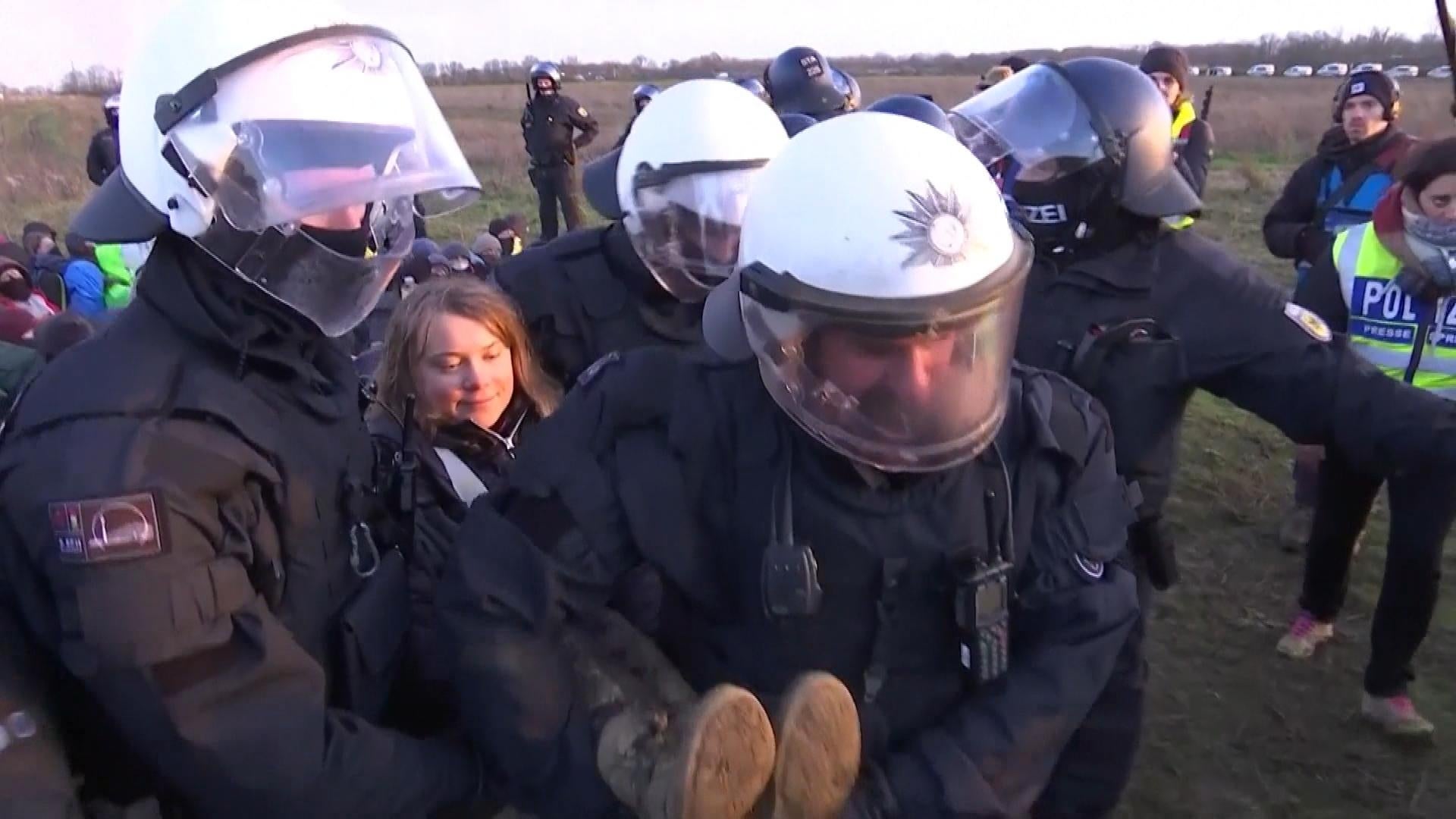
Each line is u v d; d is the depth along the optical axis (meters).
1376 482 3.40
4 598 1.33
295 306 1.41
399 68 1.56
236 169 1.35
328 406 1.53
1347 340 2.10
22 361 4.23
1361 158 4.61
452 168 1.55
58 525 1.22
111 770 1.40
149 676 1.23
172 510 1.25
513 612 1.41
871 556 1.40
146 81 1.44
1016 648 1.51
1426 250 2.95
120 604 1.21
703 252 2.40
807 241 1.26
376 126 1.46
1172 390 2.12
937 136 1.33
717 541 1.45
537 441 1.49
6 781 1.21
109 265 6.80
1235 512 4.87
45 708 1.31
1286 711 3.47
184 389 1.33
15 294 5.24
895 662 1.46
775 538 1.39
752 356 1.48
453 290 2.27
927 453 1.32
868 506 1.39
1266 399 2.08
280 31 1.43
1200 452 5.54
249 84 1.38
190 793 1.31
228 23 1.41
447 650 1.46
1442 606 3.99
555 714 1.41
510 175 16.84
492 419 2.30
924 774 1.40
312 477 1.46
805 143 1.33
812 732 1.24
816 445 1.40
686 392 1.47
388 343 2.26
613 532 1.43
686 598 1.50
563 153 11.62
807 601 1.37
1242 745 3.32
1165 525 2.21
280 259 1.39
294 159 1.38
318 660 1.47
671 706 1.42
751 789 1.22
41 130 18.83
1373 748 3.28
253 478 1.36
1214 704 3.52
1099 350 2.09
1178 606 4.11
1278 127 19.84
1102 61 2.22
